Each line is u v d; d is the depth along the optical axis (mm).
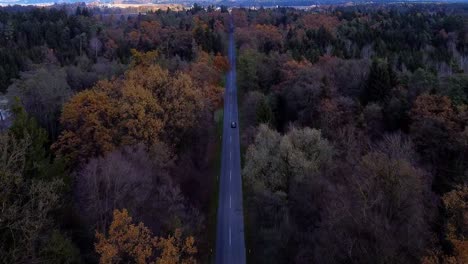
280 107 69188
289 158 44312
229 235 42094
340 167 43938
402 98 57094
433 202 35500
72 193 36500
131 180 36344
